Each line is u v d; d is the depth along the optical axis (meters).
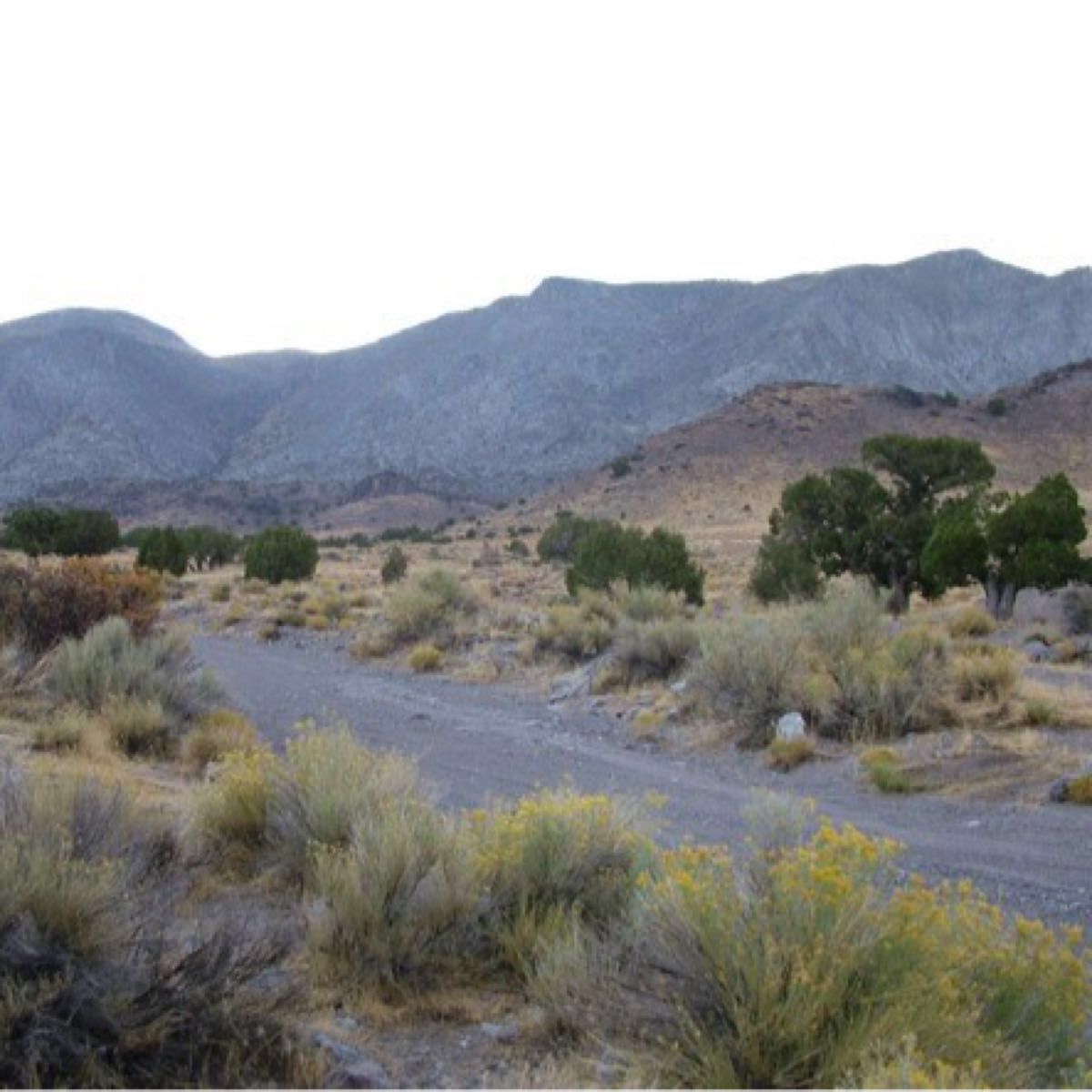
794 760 13.73
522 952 6.29
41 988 4.51
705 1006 4.95
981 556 31.56
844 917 4.91
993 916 5.53
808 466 164.88
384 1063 4.99
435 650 25.20
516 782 13.01
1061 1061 4.98
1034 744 13.23
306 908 6.65
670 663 20.11
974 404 188.12
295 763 8.78
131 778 10.65
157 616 20.91
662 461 177.88
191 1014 4.79
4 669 15.74
